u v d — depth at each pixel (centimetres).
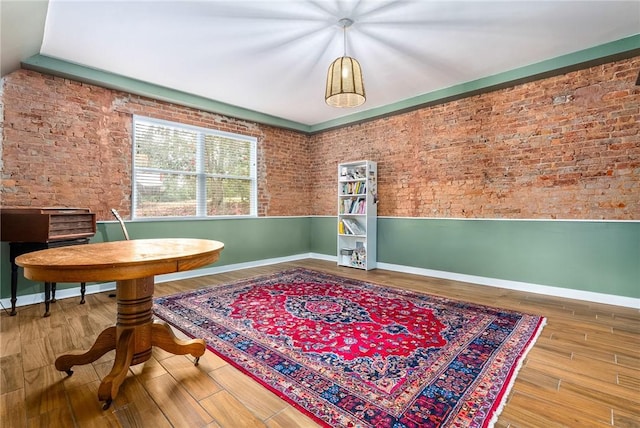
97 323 264
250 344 221
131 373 183
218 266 472
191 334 238
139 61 330
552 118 345
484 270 395
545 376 178
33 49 288
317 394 162
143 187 401
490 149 390
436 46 305
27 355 206
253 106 484
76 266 135
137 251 174
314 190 609
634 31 277
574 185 331
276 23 264
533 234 358
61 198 336
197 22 260
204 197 461
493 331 243
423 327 251
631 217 301
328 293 350
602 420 141
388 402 155
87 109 354
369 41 295
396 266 482
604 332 240
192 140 450
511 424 139
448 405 152
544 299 328
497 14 252
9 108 305
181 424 140
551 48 308
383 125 502
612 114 310
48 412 148
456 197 420
